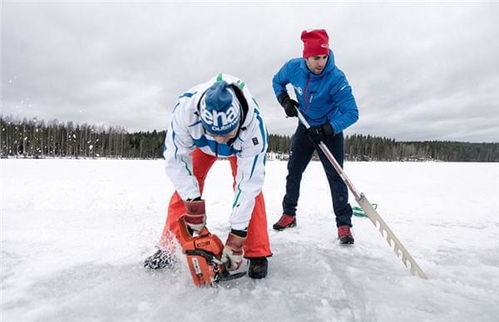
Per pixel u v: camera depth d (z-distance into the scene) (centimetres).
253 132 213
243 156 221
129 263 252
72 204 437
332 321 184
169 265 244
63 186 569
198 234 226
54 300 197
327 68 310
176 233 241
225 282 227
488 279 246
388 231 262
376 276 246
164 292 210
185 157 226
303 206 493
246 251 237
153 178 820
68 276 228
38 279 222
